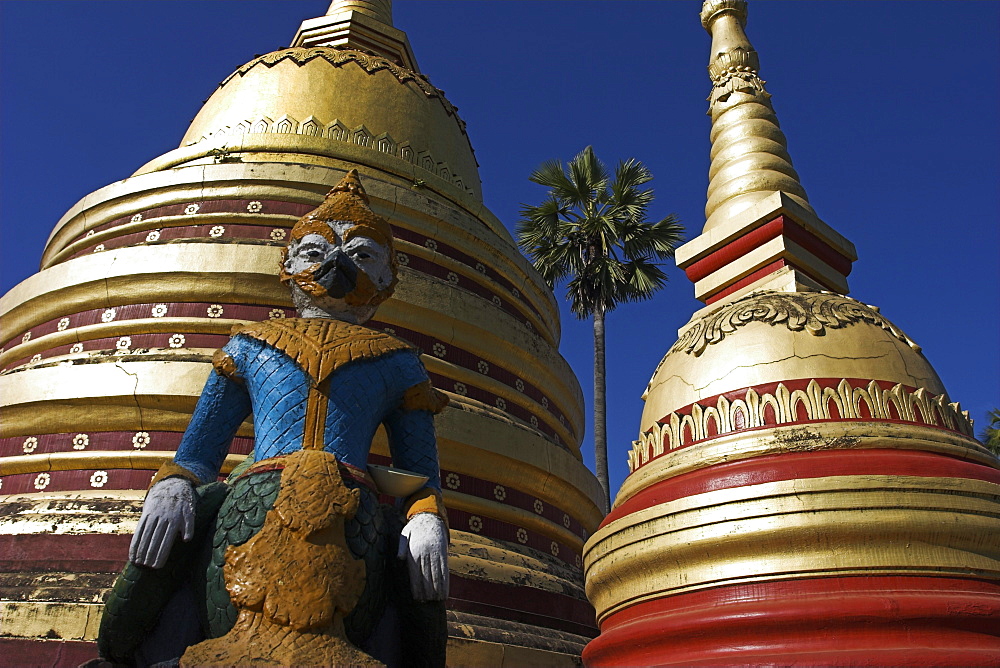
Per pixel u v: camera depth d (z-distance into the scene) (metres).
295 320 5.65
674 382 9.47
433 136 18.98
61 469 11.82
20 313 14.87
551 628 12.15
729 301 10.78
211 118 18.59
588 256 31.30
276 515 4.62
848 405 8.32
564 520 14.45
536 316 17.92
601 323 30.77
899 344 9.03
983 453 8.45
